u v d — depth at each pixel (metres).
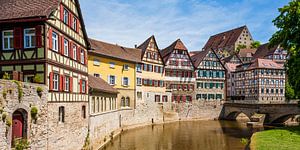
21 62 18.09
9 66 18.28
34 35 18.06
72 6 23.17
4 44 18.50
